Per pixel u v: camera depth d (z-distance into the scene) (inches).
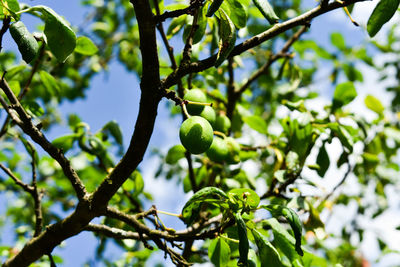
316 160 134.6
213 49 124.0
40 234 103.1
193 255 143.2
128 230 129.4
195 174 145.6
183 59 81.0
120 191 135.1
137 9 69.2
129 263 168.9
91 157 150.9
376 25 81.8
